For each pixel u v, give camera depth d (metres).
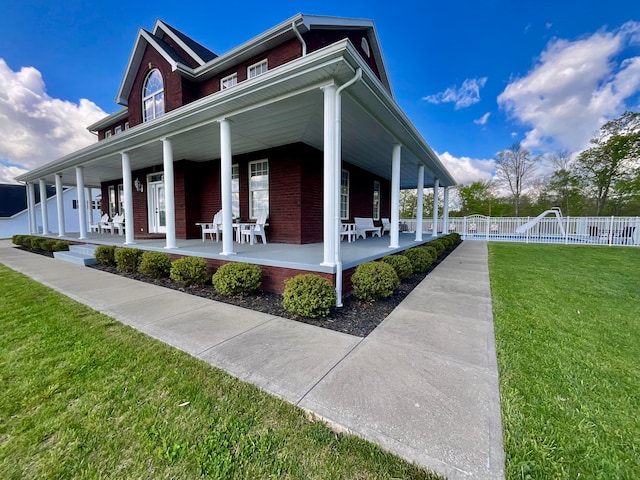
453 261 7.68
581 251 9.94
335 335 2.82
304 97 4.05
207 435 1.51
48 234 12.04
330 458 1.36
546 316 3.33
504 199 26.58
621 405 1.73
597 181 20.89
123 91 9.59
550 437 1.45
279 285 4.29
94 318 3.30
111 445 1.44
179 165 8.45
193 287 4.80
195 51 8.54
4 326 3.06
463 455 1.34
